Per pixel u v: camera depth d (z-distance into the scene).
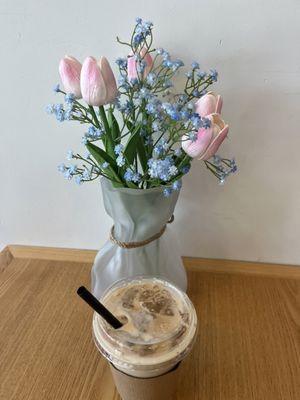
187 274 0.45
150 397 0.30
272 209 0.43
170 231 0.41
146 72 0.33
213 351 0.36
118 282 0.33
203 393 0.32
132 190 0.33
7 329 0.38
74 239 0.49
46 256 0.48
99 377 0.33
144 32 0.30
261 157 0.40
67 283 0.44
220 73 0.36
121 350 0.27
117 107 0.31
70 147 0.42
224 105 0.38
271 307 0.41
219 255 0.47
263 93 0.37
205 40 0.35
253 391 0.33
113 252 0.39
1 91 0.40
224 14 0.34
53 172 0.44
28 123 0.41
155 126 0.31
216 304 0.41
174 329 0.28
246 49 0.35
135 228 0.36
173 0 0.34
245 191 0.42
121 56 0.37
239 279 0.45
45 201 0.47
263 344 0.37
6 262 0.47
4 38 0.37
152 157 0.33
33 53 0.37
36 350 0.36
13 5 0.35
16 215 0.48
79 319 0.39
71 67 0.30
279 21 0.34
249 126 0.39
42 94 0.39
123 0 0.34
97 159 0.33
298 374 0.34
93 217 0.47
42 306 0.41
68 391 0.32
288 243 0.45
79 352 0.36
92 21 0.36
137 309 0.30
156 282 0.33
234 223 0.45
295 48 0.35
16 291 0.43
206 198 0.43
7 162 0.44
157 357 0.27
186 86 0.35
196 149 0.29
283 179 0.41
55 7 0.35
